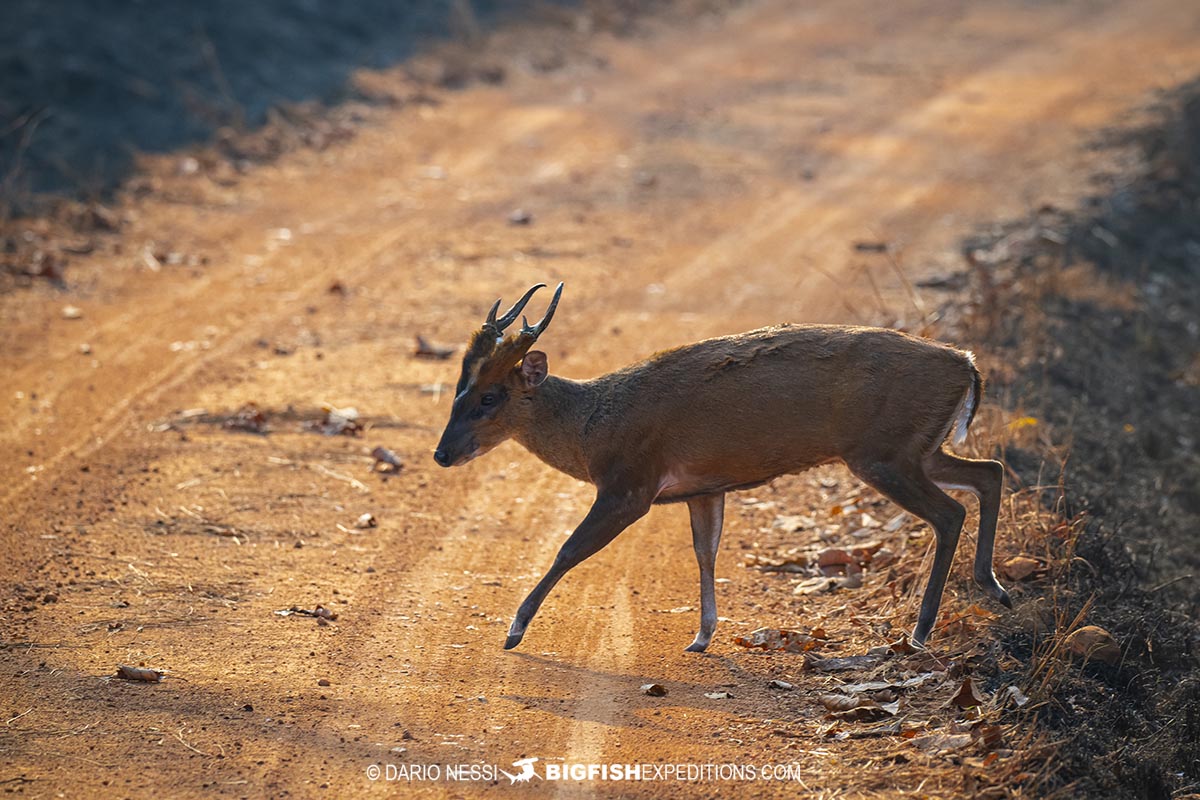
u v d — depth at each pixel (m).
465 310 22.89
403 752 10.48
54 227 25.50
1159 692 12.15
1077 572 13.79
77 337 20.75
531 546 14.99
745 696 11.60
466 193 29.77
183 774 10.03
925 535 14.44
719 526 12.63
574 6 46.81
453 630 12.82
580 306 23.38
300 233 26.70
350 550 14.52
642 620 13.24
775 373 11.84
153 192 28.12
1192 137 33.62
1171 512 17.80
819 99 39.06
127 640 12.23
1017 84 40.84
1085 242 26.88
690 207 29.61
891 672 11.84
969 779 9.95
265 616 12.87
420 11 42.28
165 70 33.50
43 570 13.62
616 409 12.20
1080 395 20.48
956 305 22.62
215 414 18.08
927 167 32.72
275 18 38.00
